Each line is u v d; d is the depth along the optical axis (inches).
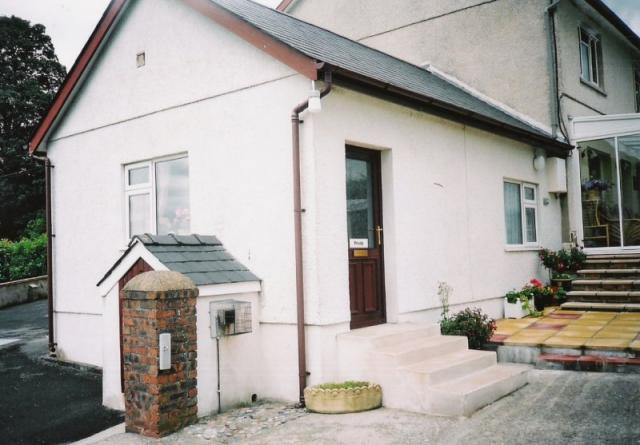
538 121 490.6
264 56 279.3
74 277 376.2
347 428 211.3
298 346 253.6
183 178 325.4
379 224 307.1
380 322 301.1
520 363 300.0
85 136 373.7
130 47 346.6
